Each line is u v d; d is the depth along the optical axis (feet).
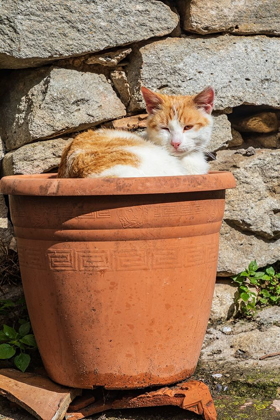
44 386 5.31
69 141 6.19
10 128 6.21
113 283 5.03
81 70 6.14
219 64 6.31
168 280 5.08
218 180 5.12
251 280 6.40
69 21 5.92
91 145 5.65
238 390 5.46
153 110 6.09
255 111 6.63
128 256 5.01
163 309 5.10
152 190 4.90
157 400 5.17
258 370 5.62
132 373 5.15
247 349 5.90
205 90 5.99
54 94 6.01
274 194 6.50
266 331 6.11
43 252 5.13
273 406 5.27
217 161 6.42
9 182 5.17
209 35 6.33
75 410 5.21
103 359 5.13
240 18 6.32
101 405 5.24
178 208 5.02
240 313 6.44
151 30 6.11
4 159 6.21
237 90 6.34
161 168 5.51
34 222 5.10
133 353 5.12
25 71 6.20
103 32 6.00
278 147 6.65
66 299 5.10
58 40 5.92
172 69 6.22
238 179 6.39
